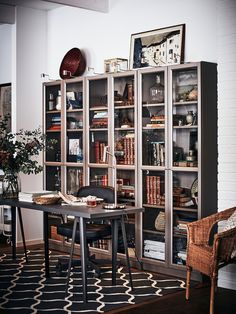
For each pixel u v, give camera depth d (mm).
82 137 6461
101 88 6250
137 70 5734
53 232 6777
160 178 5598
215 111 5316
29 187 7047
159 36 5938
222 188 5102
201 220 4738
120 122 6023
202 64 5156
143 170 5734
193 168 5207
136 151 5762
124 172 6012
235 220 4516
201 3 5555
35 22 7160
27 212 7078
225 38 5059
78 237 5238
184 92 5363
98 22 6676
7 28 7527
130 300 4625
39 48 7211
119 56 6449
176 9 5801
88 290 4926
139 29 6203
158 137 5613
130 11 6297
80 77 6402
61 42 7125
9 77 7508
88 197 5270
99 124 6227
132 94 5887
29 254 6453
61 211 4820
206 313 4309
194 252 4527
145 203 5734
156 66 5750
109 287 5027
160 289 4973
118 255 5930
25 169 5770
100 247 6184
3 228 7215
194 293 4859
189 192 5371
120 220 5141
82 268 4574
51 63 7250
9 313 4246
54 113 6844
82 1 6242
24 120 7023
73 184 6582
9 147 5734
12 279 5277
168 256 5457
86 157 6332
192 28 5641
